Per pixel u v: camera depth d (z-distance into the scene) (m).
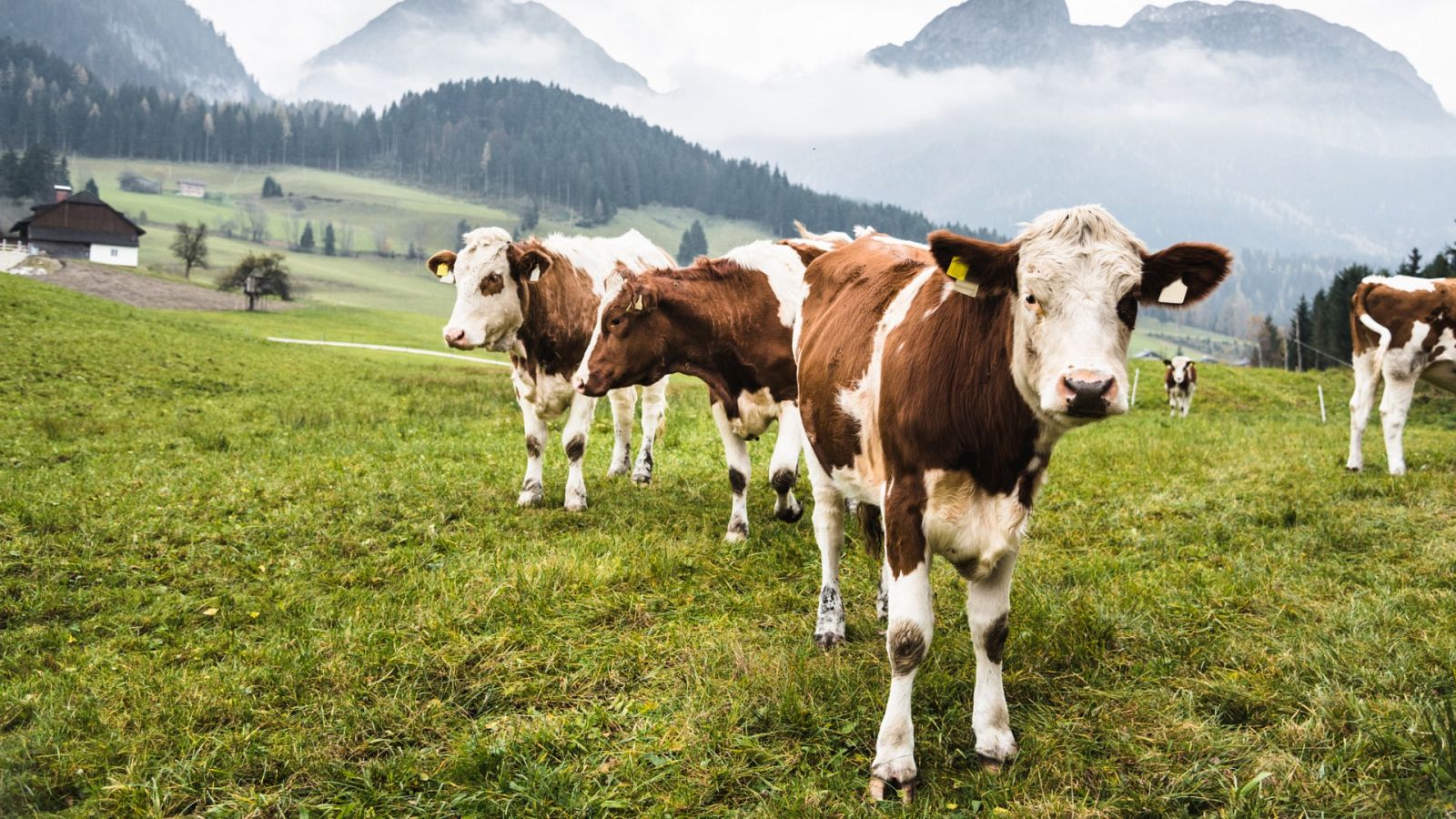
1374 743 4.47
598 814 4.32
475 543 8.34
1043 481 4.40
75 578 7.31
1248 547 7.91
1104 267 3.82
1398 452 11.22
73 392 19.06
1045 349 3.86
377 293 169.75
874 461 5.05
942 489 4.32
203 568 7.63
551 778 4.46
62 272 91.69
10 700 5.26
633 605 6.64
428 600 6.73
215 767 4.66
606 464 11.98
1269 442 14.59
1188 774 4.32
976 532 4.33
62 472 11.01
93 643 6.16
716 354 8.23
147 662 5.77
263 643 6.12
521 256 9.25
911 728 4.48
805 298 6.54
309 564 7.73
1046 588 6.85
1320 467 11.56
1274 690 5.08
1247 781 4.30
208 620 6.65
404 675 5.55
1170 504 9.38
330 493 9.84
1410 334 10.98
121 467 11.34
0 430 14.04
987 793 4.31
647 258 10.84
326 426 16.09
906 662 4.38
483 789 4.44
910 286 5.00
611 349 8.30
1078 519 9.04
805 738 4.91
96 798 4.39
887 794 4.39
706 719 5.00
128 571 7.46
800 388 5.97
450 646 5.92
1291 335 97.00
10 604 6.71
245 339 40.91
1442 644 5.47
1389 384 11.27
